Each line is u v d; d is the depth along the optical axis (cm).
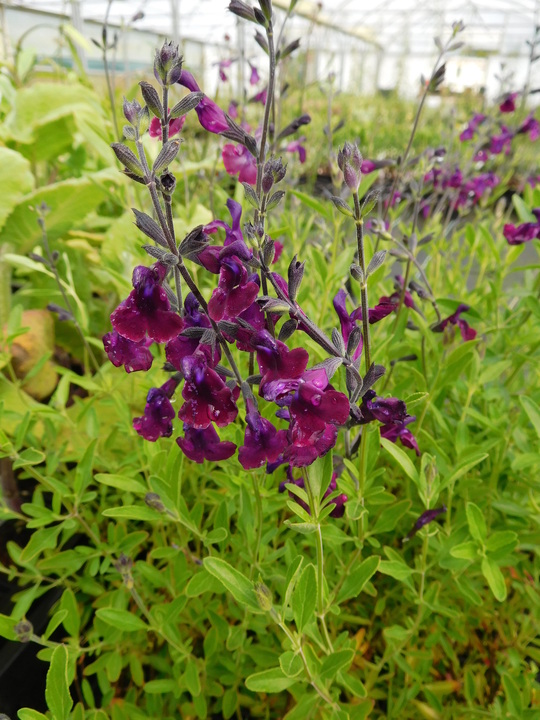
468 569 19
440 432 24
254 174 20
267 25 14
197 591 16
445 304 22
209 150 51
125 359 13
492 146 43
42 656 16
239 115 39
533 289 27
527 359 24
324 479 14
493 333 30
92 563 21
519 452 24
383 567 18
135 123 11
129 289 25
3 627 15
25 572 24
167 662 21
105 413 31
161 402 14
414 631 19
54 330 39
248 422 13
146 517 16
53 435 26
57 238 38
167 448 23
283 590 19
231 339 13
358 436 17
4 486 27
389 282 32
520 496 23
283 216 34
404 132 122
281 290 12
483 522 16
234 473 20
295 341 24
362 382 13
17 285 45
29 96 39
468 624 23
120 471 24
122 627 17
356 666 22
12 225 36
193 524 17
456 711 20
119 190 33
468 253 36
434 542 20
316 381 12
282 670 13
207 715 22
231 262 12
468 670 20
